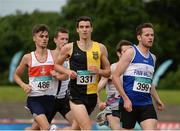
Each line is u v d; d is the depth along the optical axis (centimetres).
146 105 1648
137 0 8006
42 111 1845
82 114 1677
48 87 1875
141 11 7925
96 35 7725
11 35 8019
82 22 1697
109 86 1983
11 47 8050
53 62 1872
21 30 8175
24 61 1873
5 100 4497
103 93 4044
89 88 1709
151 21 8850
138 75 1641
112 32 7706
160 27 8531
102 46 1723
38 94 1867
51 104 1895
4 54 8038
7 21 8306
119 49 1986
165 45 8569
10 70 7506
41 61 1864
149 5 9062
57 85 1908
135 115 1662
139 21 7856
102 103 1986
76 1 8225
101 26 7706
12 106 4181
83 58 1695
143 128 1633
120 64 1633
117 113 1981
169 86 7438
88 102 1716
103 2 7862
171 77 7506
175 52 8619
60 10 8250
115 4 7850
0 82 7806
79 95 1706
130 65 1644
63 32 1994
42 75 1862
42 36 1852
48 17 8462
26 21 8362
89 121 1675
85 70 1698
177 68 8556
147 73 1645
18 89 5262
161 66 7612
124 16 7800
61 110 2038
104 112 2006
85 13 7944
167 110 4144
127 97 1614
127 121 1662
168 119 3862
